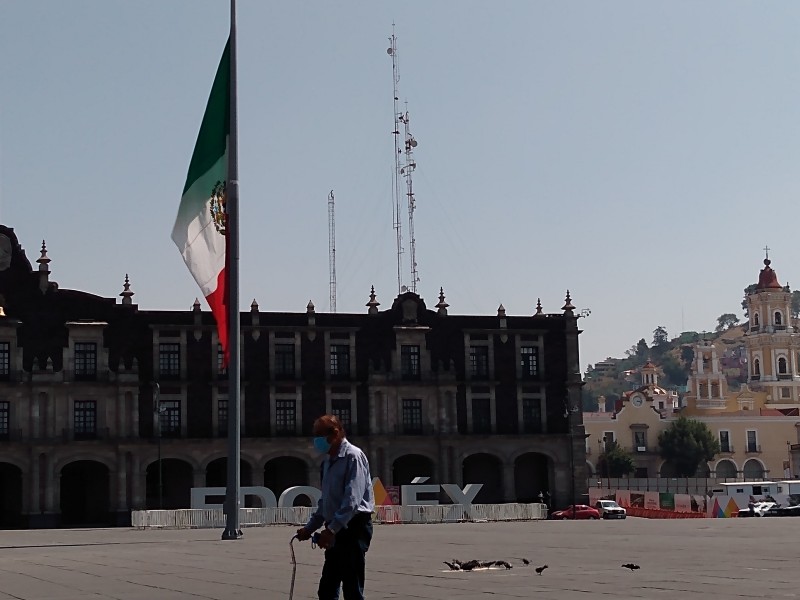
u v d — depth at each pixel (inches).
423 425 4141.2
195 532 2372.0
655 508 4202.8
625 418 6245.1
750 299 7086.6
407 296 4190.5
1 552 1627.7
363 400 4097.0
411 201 4766.2
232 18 1731.1
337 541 589.6
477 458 4247.0
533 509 3403.1
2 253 3814.0
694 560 1116.5
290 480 4055.1
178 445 3853.3
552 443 4232.3
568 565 1062.4
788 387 6845.5
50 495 3740.2
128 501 3801.7
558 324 4320.9
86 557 1423.5
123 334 3885.3
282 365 4028.1
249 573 1053.2
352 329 4099.4
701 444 6122.1
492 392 4222.4
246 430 3956.7
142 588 930.1
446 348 4202.8
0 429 3754.9
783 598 730.2
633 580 885.8
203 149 1745.8
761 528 2151.8
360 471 593.6
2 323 3772.1
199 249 1734.7
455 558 1209.4
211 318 3949.3
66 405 3804.1
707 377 6633.9
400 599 772.0
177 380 3897.6
